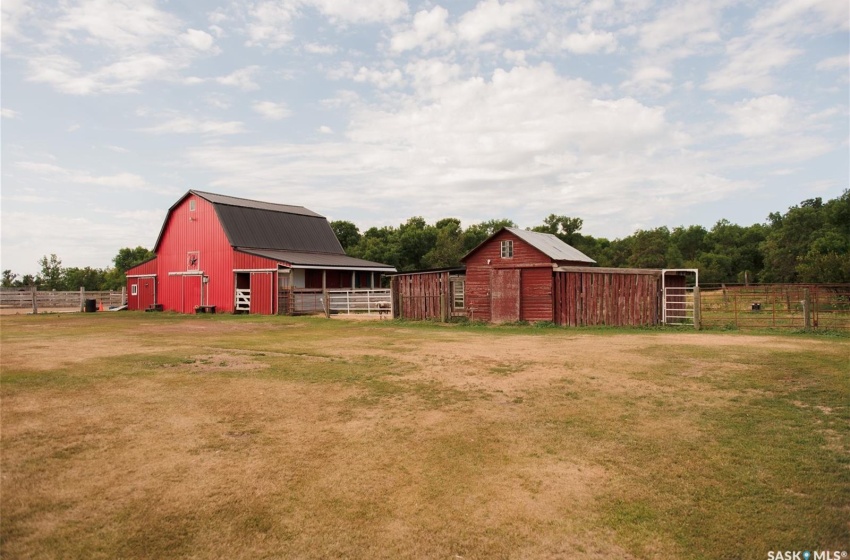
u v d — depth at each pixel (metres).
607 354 12.69
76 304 46.22
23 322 25.23
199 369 10.80
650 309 20.64
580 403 8.14
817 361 11.41
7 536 4.34
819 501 4.96
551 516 4.74
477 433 6.80
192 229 35.78
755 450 6.17
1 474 5.44
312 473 5.58
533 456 6.05
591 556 4.16
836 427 6.94
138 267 39.31
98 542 4.28
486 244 23.66
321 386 9.27
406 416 7.50
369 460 5.93
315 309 31.52
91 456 5.94
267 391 8.89
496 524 4.61
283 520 4.65
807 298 17.97
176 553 4.15
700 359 11.82
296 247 38.56
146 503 4.90
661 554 4.18
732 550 4.22
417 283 24.48
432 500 5.03
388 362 11.64
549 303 21.95
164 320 26.61
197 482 5.34
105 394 8.61
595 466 5.78
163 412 7.60
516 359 11.99
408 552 4.20
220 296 33.94
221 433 6.75
